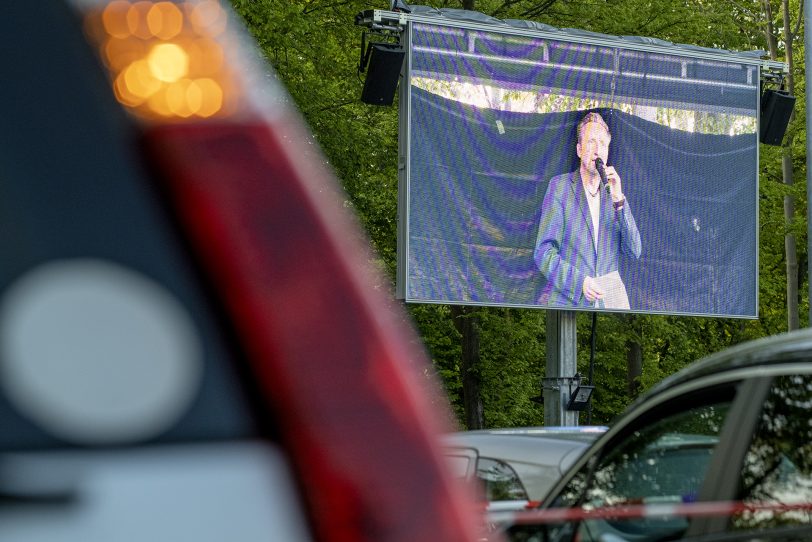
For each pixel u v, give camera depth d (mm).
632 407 4551
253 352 1448
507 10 41125
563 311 29594
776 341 3934
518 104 27453
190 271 1448
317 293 1484
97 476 1336
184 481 1375
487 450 8234
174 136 1472
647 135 28484
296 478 1443
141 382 1376
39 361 1344
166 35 1491
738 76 29328
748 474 3775
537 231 27500
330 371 1471
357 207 39969
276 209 1490
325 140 38531
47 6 1467
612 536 4035
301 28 36219
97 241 1419
